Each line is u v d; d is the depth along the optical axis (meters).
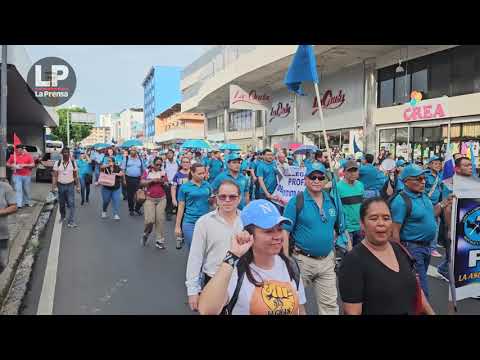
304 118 30.75
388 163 10.16
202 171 6.40
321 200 4.51
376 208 2.99
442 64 19.25
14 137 14.23
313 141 29.81
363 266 2.96
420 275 4.82
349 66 25.25
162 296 5.96
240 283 2.81
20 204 14.23
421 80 20.48
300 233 4.45
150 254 8.50
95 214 13.72
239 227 4.16
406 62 21.30
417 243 4.81
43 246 9.20
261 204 2.80
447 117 18.22
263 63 26.72
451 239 4.59
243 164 15.78
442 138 18.70
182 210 6.48
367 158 9.84
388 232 2.99
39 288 6.34
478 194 4.62
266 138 37.25
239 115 46.06
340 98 26.25
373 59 23.27
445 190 8.34
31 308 5.50
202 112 59.69
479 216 4.64
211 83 38.38
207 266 4.15
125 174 13.41
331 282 4.49
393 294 2.92
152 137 109.25
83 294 6.07
